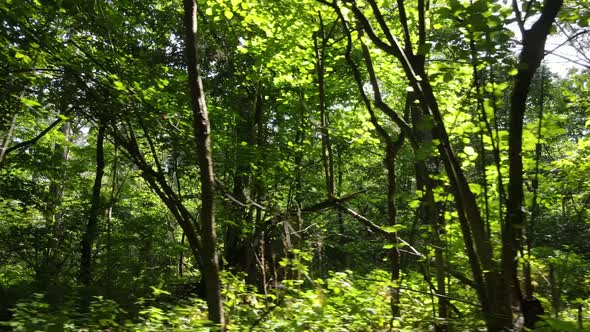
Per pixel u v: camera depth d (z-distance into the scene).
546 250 4.27
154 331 4.71
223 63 10.80
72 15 7.25
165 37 12.03
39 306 5.11
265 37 10.07
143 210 16.83
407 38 3.96
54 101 7.14
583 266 5.00
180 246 12.20
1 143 10.98
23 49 7.02
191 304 7.27
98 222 14.07
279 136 11.96
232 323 5.32
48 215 12.62
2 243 11.88
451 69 3.68
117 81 6.77
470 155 4.98
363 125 8.82
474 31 3.39
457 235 5.11
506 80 4.01
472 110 5.34
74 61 6.92
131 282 10.78
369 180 18.75
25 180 12.52
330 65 10.78
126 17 9.98
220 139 9.42
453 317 4.50
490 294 3.47
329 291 5.94
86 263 12.63
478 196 4.32
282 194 10.16
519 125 3.47
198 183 10.27
